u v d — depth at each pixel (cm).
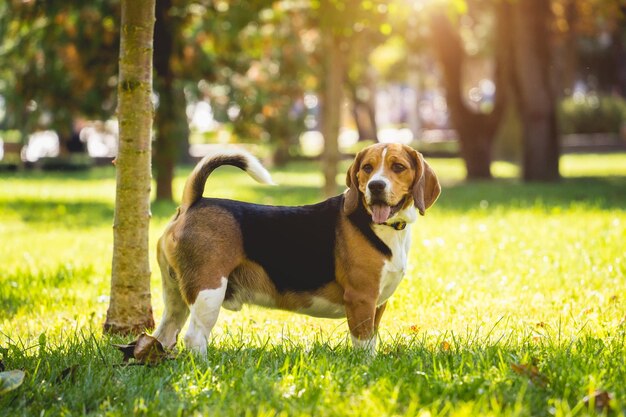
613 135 3997
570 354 457
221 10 1673
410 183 494
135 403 386
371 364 443
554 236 989
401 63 3922
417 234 1074
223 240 489
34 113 1905
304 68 2234
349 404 371
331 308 510
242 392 395
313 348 494
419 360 440
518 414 351
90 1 1538
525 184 2102
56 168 3184
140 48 571
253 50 1828
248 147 2923
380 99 7975
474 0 2312
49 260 977
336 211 507
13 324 634
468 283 735
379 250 491
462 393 387
